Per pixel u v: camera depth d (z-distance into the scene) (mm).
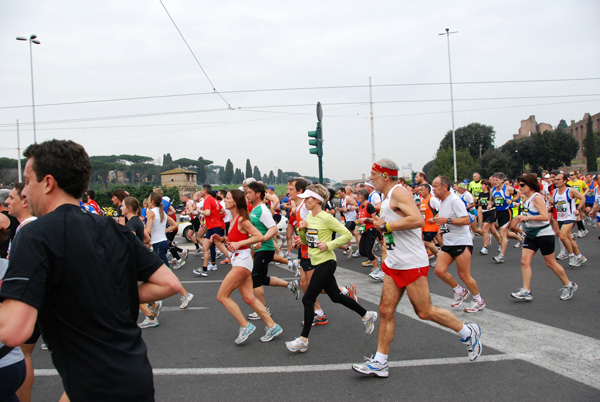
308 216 4961
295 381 3820
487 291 6918
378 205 6844
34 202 1891
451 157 61750
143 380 1806
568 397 3330
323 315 5531
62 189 1876
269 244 5859
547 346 4387
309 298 4578
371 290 7328
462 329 3924
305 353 4516
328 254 4645
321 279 4574
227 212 10930
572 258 8711
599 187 11703
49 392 3787
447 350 4418
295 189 6727
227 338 5125
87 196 9102
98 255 1782
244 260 4812
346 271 9219
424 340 4742
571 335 4672
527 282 6109
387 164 4121
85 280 1709
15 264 1592
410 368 4008
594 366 3877
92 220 1878
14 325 1511
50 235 1688
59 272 1675
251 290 4977
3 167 57344
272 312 6250
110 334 1756
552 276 7863
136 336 1879
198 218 12578
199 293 7602
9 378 2232
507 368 3912
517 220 6023
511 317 5422
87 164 1938
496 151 70000
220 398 3531
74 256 1705
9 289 1552
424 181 10820
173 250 10211
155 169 87438
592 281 7285
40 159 1826
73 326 1698
